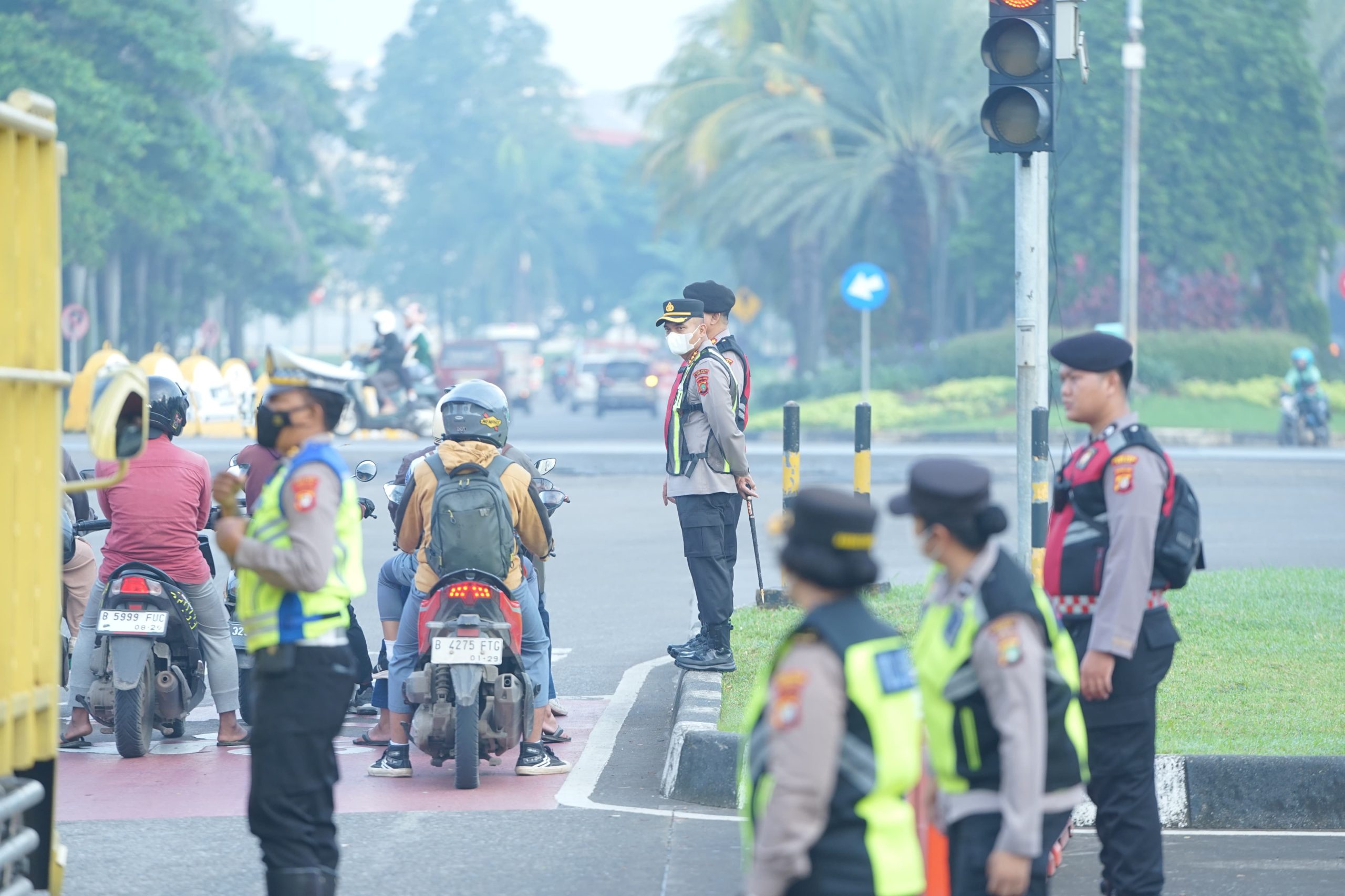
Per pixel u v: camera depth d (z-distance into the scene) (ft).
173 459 105.91
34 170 60.44
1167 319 529.86
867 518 45.47
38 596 61.05
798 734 44.04
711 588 116.88
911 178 569.23
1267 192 547.90
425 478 95.76
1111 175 530.68
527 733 99.96
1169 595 146.92
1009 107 110.73
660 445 349.61
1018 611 49.98
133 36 620.90
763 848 44.32
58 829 86.63
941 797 52.75
